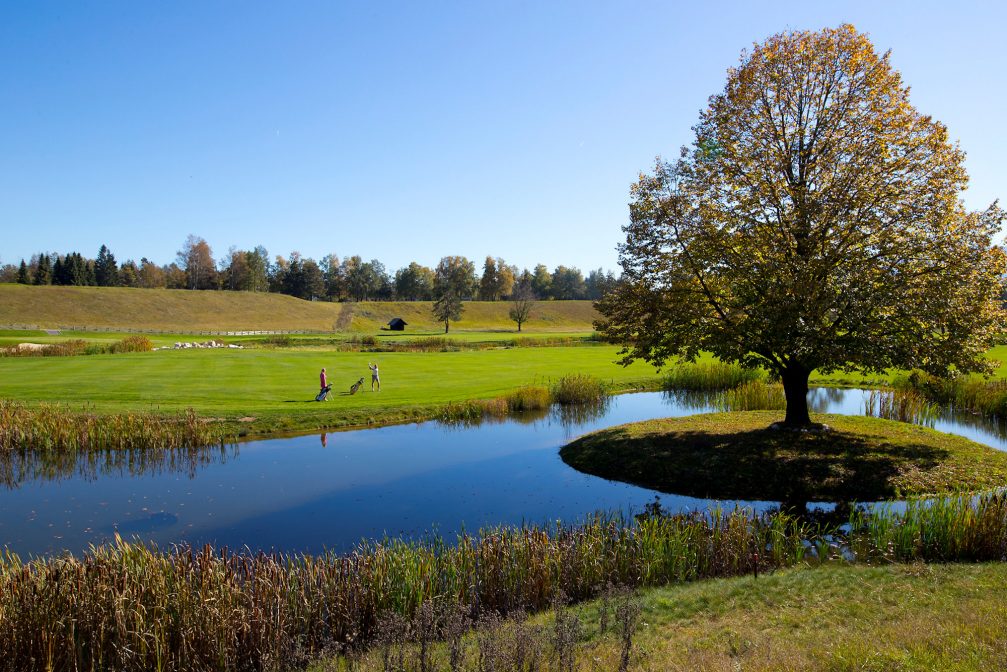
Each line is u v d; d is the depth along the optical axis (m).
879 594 8.30
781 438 18.75
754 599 8.60
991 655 5.89
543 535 10.94
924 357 16.00
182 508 15.55
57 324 98.38
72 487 17.31
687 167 18.98
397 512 15.20
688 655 6.63
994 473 16.19
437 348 63.53
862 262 16.05
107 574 8.55
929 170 16.53
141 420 22.25
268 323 122.88
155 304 118.94
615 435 21.33
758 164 18.16
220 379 34.69
